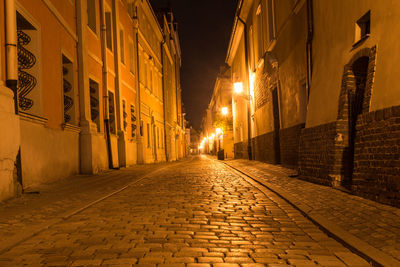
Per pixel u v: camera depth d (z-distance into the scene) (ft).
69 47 40.29
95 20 51.24
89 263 11.61
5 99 23.34
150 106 91.61
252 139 75.31
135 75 75.72
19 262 11.80
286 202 22.91
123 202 23.88
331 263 11.66
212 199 24.76
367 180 20.76
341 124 25.57
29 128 28.37
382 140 19.27
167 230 16.06
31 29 31.24
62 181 34.78
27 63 30.68
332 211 18.58
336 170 25.94
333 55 27.91
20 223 17.21
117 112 60.70
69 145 38.63
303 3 36.50
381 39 20.70
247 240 14.53
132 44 74.90
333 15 27.91
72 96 41.50
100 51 53.11
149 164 78.33
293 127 42.19
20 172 25.75
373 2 21.72
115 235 15.17
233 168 57.16
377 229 14.66
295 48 40.24
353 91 25.34
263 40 58.54
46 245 13.75
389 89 19.26
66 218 18.63
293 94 41.73
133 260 11.88
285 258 12.23
